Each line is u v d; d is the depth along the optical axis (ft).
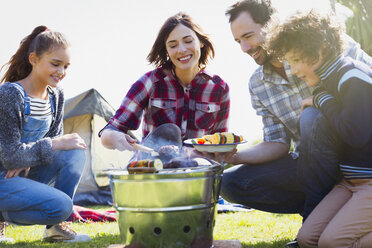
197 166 6.97
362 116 6.72
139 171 6.51
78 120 19.01
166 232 6.46
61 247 8.51
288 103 9.21
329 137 7.37
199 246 6.64
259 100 9.63
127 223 6.65
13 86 8.49
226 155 8.40
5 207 8.45
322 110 7.30
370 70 7.09
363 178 6.98
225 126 10.53
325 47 7.18
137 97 9.73
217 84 10.14
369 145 6.89
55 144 8.86
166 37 9.49
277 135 9.53
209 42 9.93
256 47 9.00
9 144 8.34
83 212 12.45
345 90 6.88
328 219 7.05
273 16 8.89
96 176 18.44
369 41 20.34
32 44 8.71
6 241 9.12
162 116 9.91
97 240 9.20
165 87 9.89
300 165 7.81
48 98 9.23
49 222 8.49
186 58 9.41
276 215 11.87
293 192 9.23
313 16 7.29
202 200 6.55
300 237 7.18
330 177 7.52
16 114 8.44
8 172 8.56
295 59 7.36
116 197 6.72
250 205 9.66
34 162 8.48
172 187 6.31
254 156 9.27
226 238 9.12
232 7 9.19
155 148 9.18
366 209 6.61
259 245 8.32
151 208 6.39
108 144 9.00
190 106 10.01
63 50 8.62
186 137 10.03
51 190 8.45
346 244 6.57
